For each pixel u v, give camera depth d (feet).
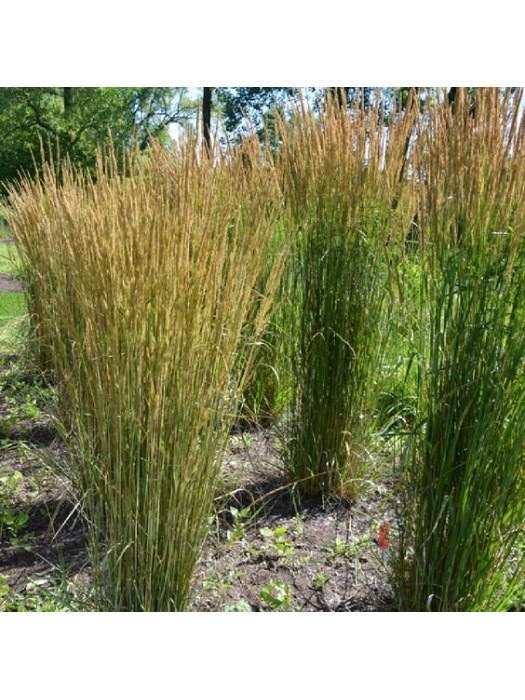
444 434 7.14
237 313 6.98
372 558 9.77
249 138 13.39
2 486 11.89
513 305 6.76
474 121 6.96
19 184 18.44
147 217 6.45
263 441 14.40
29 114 68.80
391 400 12.51
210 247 6.70
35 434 14.65
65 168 11.38
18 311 22.75
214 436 7.04
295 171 11.30
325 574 9.43
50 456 10.66
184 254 6.51
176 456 6.66
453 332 7.00
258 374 14.84
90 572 9.08
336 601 8.75
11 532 10.45
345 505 11.60
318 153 10.91
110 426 6.74
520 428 6.75
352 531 10.73
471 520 7.03
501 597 7.95
